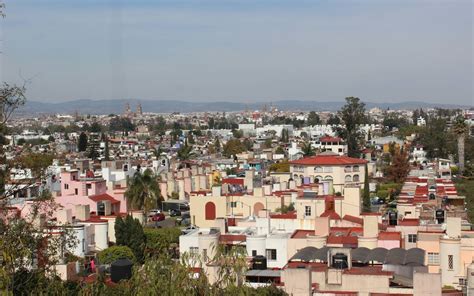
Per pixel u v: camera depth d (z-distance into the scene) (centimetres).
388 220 8800
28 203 6888
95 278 5659
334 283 5400
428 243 7038
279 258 7400
